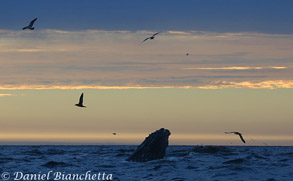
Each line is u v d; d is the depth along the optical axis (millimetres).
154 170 46000
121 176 42188
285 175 43062
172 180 39531
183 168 47781
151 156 52781
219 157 62438
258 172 45000
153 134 53750
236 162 54281
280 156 72312
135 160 52781
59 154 77562
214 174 43250
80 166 50281
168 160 54875
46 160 59406
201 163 53000
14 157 65812
